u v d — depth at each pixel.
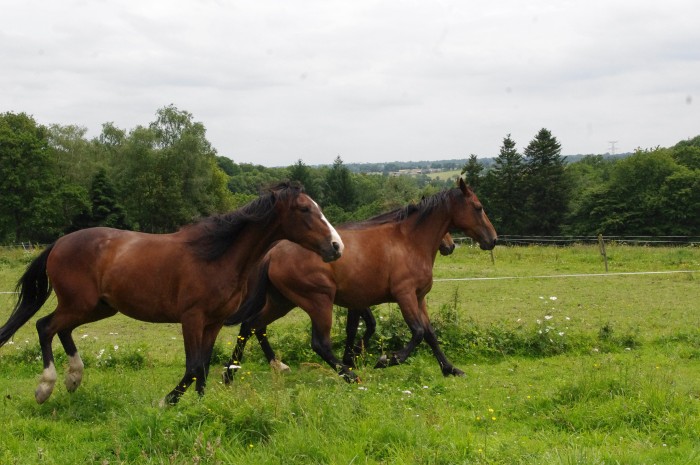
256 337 8.81
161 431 5.06
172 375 8.54
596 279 18.86
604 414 5.92
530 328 10.64
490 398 7.09
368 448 4.86
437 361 9.36
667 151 60.25
